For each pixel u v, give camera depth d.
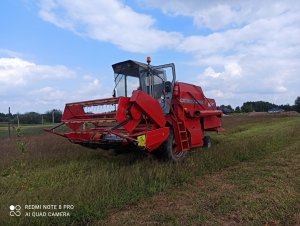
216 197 6.09
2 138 16.86
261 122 28.36
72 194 5.89
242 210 5.37
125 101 8.08
